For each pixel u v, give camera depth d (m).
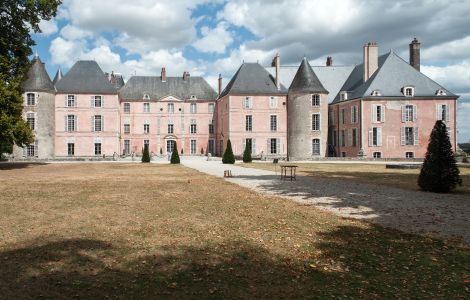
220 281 5.73
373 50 52.41
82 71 58.56
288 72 62.25
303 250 7.25
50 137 53.97
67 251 7.14
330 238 8.08
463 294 5.30
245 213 10.72
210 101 67.50
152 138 66.12
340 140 55.19
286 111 58.78
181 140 66.88
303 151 54.34
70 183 19.14
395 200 13.26
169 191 15.78
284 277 5.91
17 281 5.71
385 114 49.34
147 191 15.78
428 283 5.68
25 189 16.38
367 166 34.84
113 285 5.58
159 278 5.85
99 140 57.78
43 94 53.19
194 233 8.50
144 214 10.64
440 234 8.41
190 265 6.42
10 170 30.59
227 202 12.73
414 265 6.42
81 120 57.28
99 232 8.57
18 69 31.89
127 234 8.41
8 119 29.64
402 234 8.38
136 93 66.25
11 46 31.00
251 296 5.23
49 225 9.25
